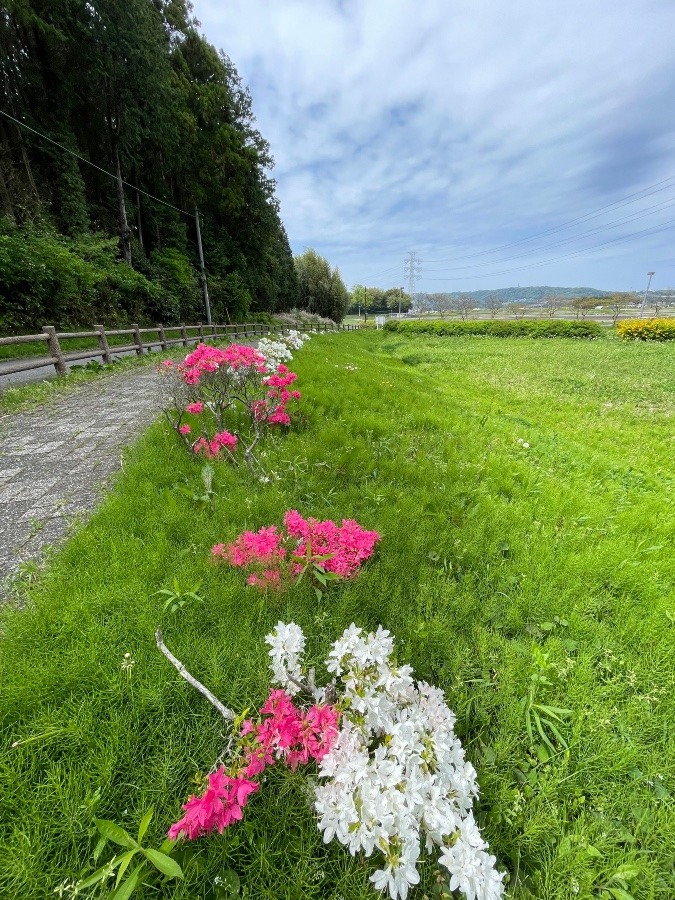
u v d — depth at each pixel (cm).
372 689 108
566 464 416
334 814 93
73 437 397
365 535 212
